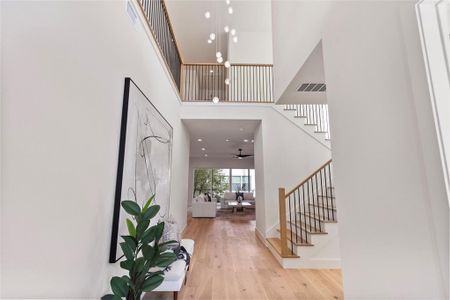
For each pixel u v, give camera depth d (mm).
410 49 1163
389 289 1300
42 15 1032
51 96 1077
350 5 1724
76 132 1271
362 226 1560
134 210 1562
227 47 7316
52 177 1079
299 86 3576
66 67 1188
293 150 5109
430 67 1044
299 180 5004
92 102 1444
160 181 3059
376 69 1424
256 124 5648
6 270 851
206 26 6754
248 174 13555
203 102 5223
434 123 1021
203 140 7820
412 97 1153
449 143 973
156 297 2424
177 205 4699
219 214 9867
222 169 13328
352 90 1688
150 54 2738
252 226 6750
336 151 1917
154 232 1575
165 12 3932
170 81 3904
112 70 1738
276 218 4852
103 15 1603
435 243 1022
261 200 5258
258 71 6328
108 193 1654
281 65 3992
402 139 1215
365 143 1529
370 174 1475
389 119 1310
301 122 5219
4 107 852
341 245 1830
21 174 914
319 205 4324
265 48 6910
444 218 981
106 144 1630
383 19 1366
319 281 2857
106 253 1623
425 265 1070
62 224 1149
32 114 969
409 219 1165
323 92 3826
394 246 1265
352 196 1678
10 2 887
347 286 1733
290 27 3463
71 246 1226
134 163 2061
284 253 3369
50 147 1067
